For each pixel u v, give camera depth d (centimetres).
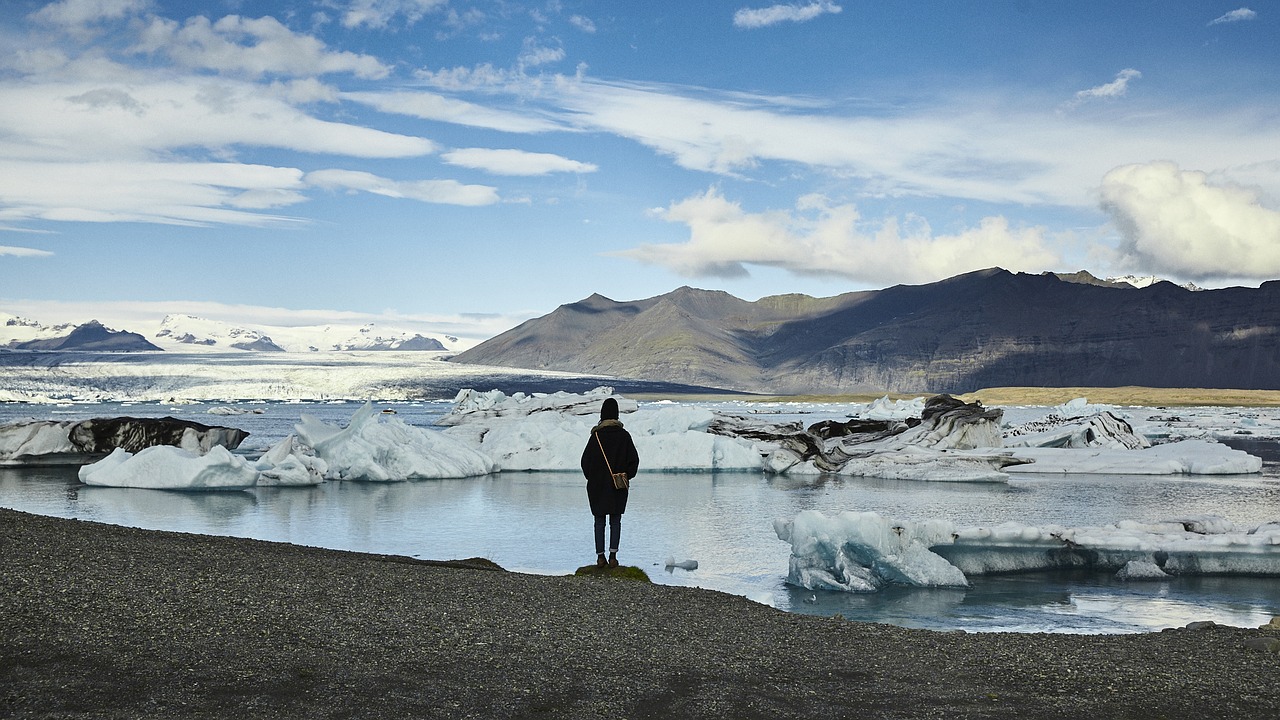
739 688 658
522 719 568
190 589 870
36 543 1020
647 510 2666
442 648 729
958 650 805
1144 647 826
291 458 3453
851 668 732
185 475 3130
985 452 4666
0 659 636
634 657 737
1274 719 608
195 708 556
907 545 1675
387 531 2153
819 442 4647
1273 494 3300
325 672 646
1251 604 1464
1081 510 2767
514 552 1852
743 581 1623
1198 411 15625
